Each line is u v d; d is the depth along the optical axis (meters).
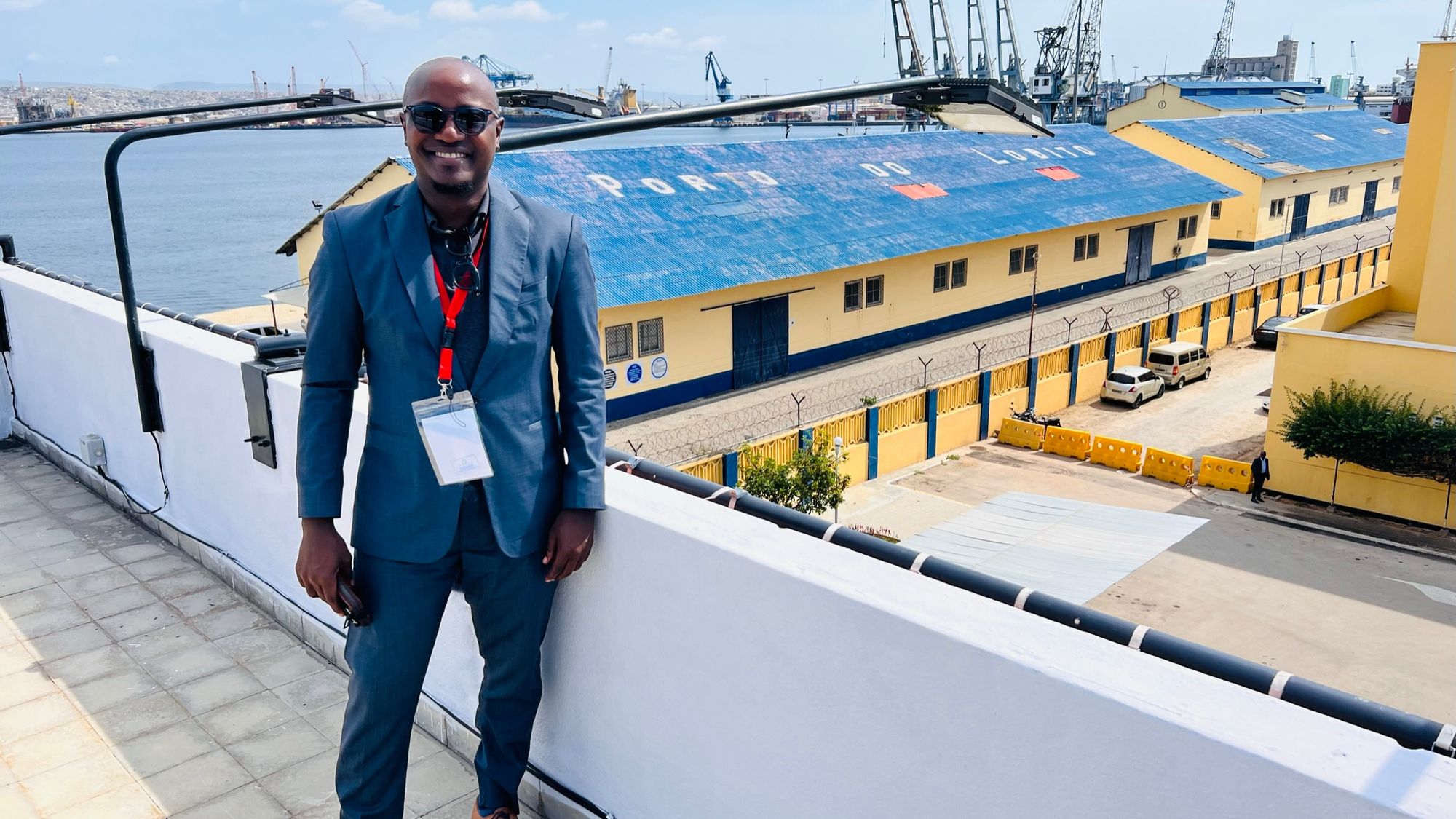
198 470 5.45
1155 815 1.84
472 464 2.57
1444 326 21.48
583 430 2.78
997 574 12.98
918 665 2.18
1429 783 1.58
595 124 4.62
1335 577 18.61
